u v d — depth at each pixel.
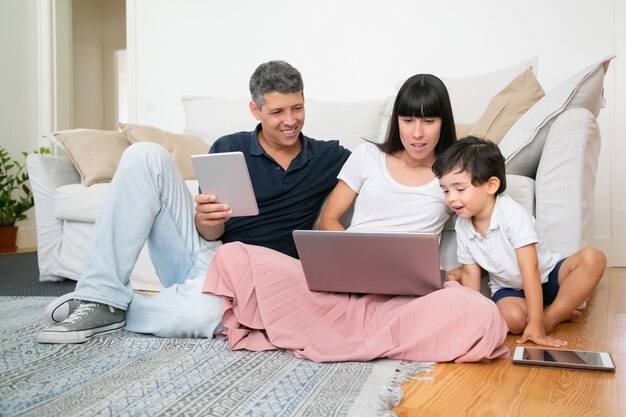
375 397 1.03
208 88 4.14
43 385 1.10
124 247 1.52
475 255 1.71
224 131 3.09
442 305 1.31
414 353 1.30
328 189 1.91
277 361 1.29
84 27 6.13
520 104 2.22
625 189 3.29
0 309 2.00
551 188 1.86
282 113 1.69
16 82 4.60
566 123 1.86
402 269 1.36
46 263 2.84
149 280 2.52
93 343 1.44
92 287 1.49
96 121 6.29
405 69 3.61
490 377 1.19
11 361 1.27
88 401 1.01
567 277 1.66
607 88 3.27
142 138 2.86
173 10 4.22
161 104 4.28
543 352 1.34
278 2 3.92
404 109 1.63
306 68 3.86
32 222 4.72
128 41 4.34
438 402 1.04
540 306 1.54
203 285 1.46
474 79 2.81
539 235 1.73
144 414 0.94
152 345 1.42
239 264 1.43
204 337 1.50
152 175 1.55
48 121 4.68
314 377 1.16
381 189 1.73
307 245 1.38
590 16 3.24
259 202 1.79
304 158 1.83
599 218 3.33
